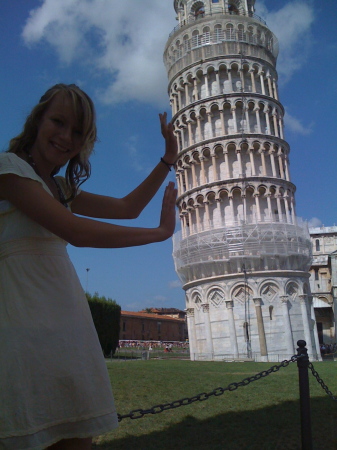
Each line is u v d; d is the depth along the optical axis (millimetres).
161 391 20641
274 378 25672
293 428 13609
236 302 56719
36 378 2545
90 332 2893
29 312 2635
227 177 60969
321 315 110250
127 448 11742
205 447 11844
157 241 3064
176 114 67312
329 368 34969
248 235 57375
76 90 3051
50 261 2818
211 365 40531
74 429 2666
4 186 2572
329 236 117812
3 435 2420
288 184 62406
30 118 3059
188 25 67875
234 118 62906
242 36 66062
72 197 3391
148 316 147750
